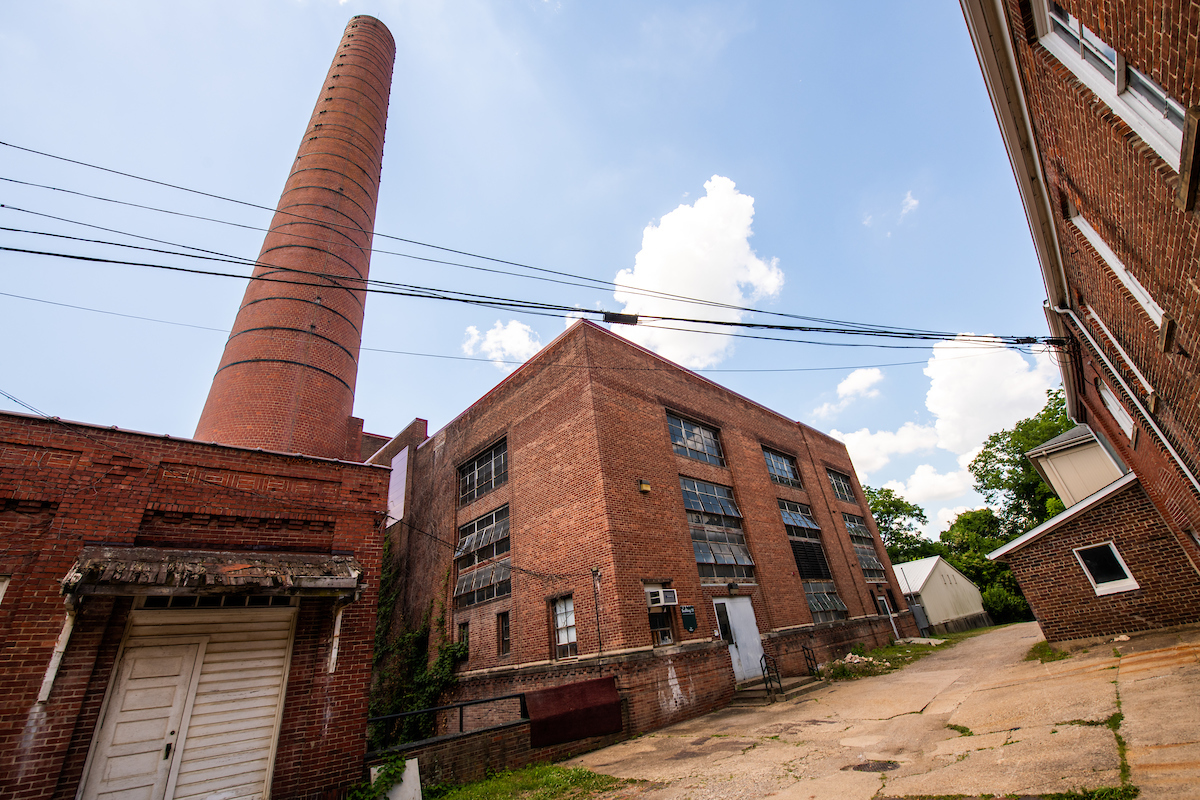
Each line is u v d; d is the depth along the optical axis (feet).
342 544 29.66
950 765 20.33
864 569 88.48
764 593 61.21
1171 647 31.86
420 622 67.21
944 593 122.42
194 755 23.21
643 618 44.91
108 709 22.09
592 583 46.11
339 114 80.48
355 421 75.92
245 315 61.05
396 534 81.10
